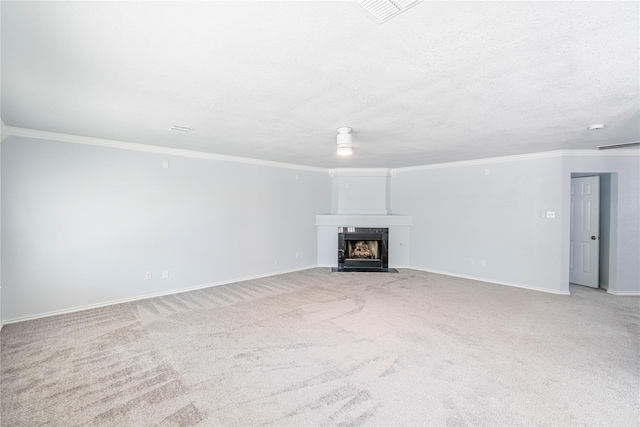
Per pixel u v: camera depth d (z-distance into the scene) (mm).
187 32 1560
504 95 2436
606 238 5078
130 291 4363
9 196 3506
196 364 2623
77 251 3936
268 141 4164
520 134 3705
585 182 5359
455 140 4059
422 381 2373
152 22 1470
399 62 1896
